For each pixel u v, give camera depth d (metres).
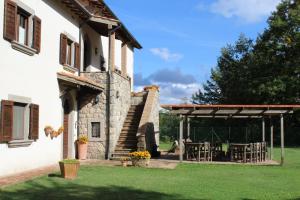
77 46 18.94
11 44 12.76
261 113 18.59
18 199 8.96
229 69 48.19
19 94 13.34
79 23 19.38
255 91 38.56
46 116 15.59
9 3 12.48
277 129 38.53
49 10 15.83
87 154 19.33
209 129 33.34
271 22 39.16
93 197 9.52
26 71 13.84
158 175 13.91
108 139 19.25
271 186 12.00
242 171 15.78
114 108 19.53
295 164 18.92
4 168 12.41
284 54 38.97
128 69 29.84
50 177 12.30
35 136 14.35
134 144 19.97
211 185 11.89
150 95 23.41
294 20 37.91
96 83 18.92
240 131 34.12
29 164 14.15
